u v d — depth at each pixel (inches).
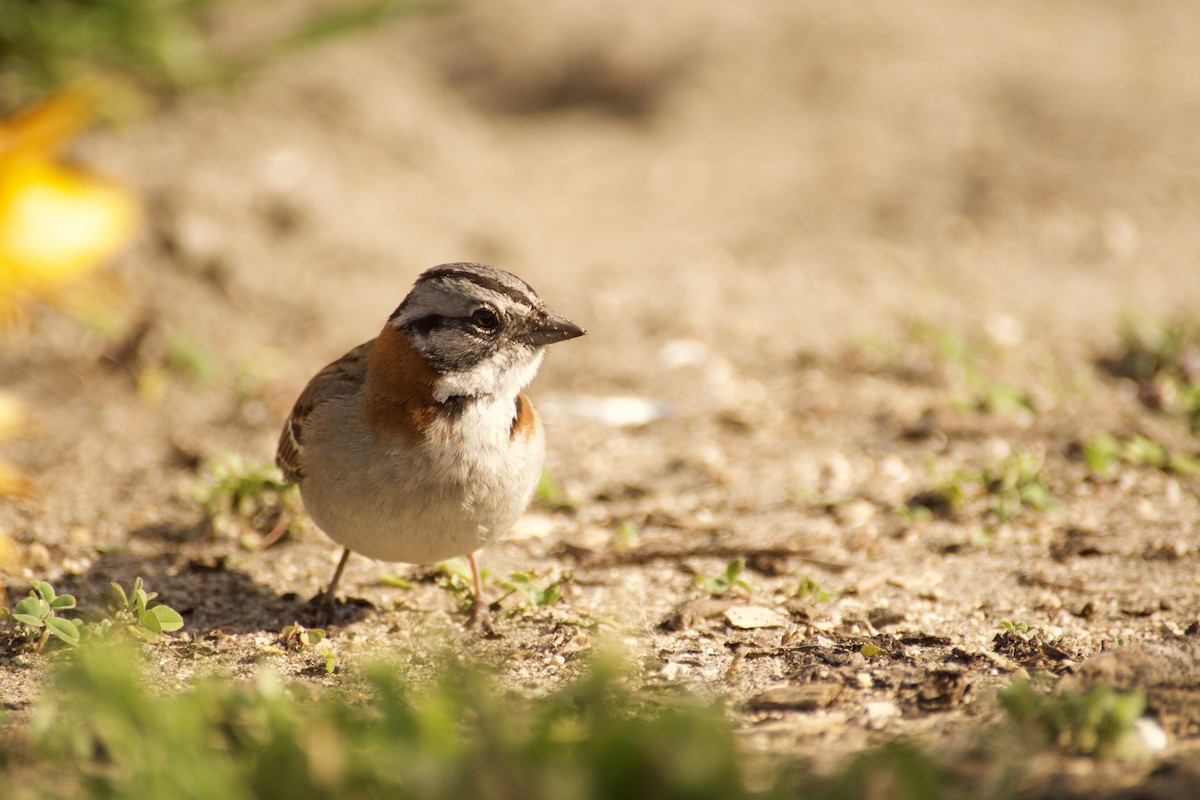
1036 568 348.5
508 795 189.0
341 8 733.9
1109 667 253.0
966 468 430.6
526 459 307.1
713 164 793.6
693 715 209.0
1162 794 196.1
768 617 319.3
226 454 398.9
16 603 334.3
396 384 297.6
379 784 198.1
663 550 370.9
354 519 303.7
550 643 307.7
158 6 576.1
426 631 319.9
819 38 890.1
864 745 229.9
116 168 598.9
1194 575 339.0
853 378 518.9
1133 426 451.8
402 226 666.2
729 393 513.3
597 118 874.1
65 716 233.8
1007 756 209.6
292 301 584.7
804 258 647.1
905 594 334.6
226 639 314.7
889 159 762.8
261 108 686.5
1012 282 608.1
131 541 382.3
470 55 919.0
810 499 405.7
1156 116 783.1
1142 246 639.8
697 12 928.3
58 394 508.7
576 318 576.7
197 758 195.6
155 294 556.4
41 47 541.6
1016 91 821.9
